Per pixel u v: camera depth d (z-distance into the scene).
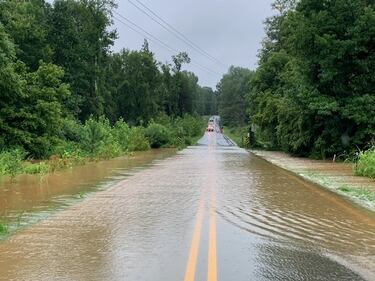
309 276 6.63
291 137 40.59
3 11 37.66
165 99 139.50
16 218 11.52
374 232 9.76
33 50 55.34
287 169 26.59
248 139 63.09
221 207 12.75
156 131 61.84
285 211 12.21
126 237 9.15
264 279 6.47
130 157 38.91
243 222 10.64
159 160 34.69
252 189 16.92
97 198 14.80
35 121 31.47
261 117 55.12
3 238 9.29
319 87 35.16
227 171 24.88
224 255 7.76
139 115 105.88
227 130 143.38
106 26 73.88
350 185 18.58
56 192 16.38
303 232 9.68
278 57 58.59
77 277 6.62
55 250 8.22
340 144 35.06
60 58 64.88
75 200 14.46
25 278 6.61
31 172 23.25
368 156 23.38
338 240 8.99
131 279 6.48
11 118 30.84
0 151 28.27
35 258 7.70
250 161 33.59
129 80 106.00
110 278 6.54
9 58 31.11
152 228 9.98
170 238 9.01
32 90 32.19
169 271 6.84
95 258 7.62
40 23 62.38
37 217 11.64
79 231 9.80
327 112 33.19
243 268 7.01
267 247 8.34
